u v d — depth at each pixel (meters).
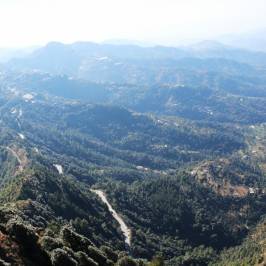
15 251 81.94
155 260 134.38
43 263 85.31
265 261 198.00
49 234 100.38
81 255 93.38
